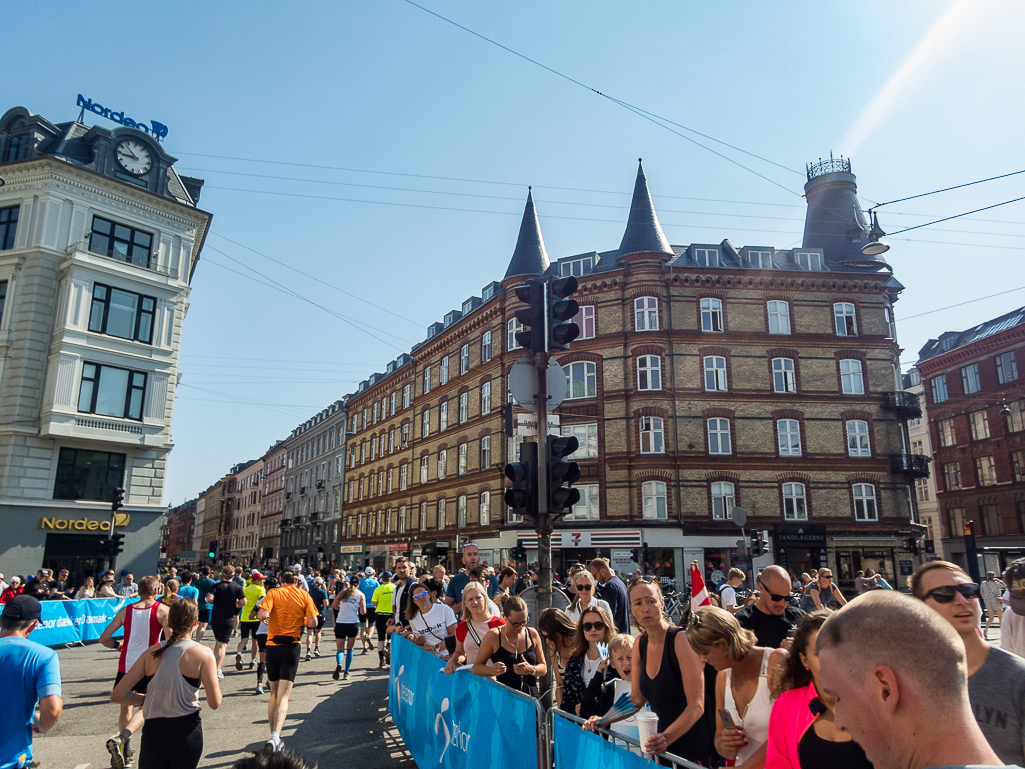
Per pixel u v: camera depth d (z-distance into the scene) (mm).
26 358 25953
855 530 29781
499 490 33156
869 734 1622
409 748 7594
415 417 43969
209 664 5254
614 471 29844
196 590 15547
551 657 6828
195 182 33406
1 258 26688
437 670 6645
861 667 1626
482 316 36750
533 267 34250
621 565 28516
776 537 29266
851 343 31875
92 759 7438
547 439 9000
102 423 26891
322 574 21812
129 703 5457
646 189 33250
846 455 30562
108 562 26625
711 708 4430
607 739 3654
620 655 5359
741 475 29859
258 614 7973
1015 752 3195
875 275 32594
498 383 34375
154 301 29172
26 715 4551
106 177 28031
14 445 25375
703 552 28922
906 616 1637
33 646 4652
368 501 50688
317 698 10836
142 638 7793
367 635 17000
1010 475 42625
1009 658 3396
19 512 25172
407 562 11930
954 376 47250
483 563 11016
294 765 2105
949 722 1534
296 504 69562
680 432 30016
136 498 27953
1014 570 5055
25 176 27297
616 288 31922
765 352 31328
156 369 28750
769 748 3217
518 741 4613
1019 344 42750
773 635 5527
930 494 51938
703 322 31594
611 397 30609
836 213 35938
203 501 126688
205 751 7746
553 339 9195
